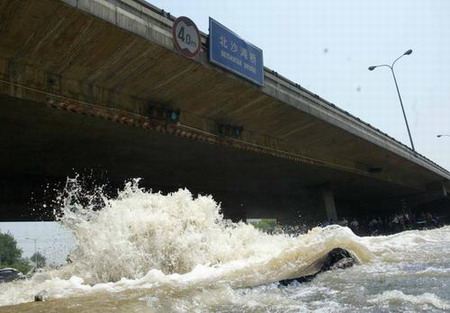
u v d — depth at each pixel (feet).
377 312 11.34
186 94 61.57
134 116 57.88
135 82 55.26
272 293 14.87
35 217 90.22
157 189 104.73
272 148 86.53
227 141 74.79
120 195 32.58
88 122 57.62
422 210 253.85
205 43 57.88
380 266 19.15
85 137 63.72
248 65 63.93
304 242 27.89
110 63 50.14
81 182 87.40
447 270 16.98
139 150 73.72
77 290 17.74
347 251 21.36
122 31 45.52
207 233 31.14
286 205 147.02
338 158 114.73
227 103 67.82
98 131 61.77
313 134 91.66
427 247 26.13
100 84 53.47
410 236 35.35
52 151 68.44
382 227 176.35
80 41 45.16
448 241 30.60
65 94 49.78
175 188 109.91
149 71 53.88
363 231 182.60
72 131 60.44
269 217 164.04
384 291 13.94
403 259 20.94
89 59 48.44
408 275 16.43
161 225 28.81
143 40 47.96
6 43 42.73
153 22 49.42
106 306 12.78
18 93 45.57
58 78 49.34
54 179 84.28
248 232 33.86
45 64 47.29
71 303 13.58
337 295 13.88
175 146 74.02
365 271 18.07
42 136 61.16
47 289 19.01
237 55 61.93
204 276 20.16
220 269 22.39
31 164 73.87
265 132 83.46
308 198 136.56
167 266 28.17
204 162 88.02
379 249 25.27
